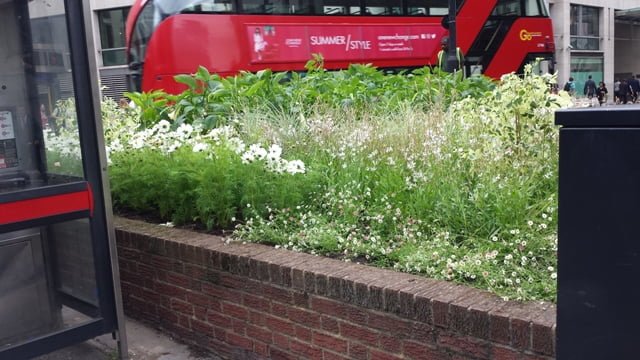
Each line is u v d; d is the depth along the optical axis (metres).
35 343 3.68
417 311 2.92
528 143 4.14
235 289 3.89
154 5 11.63
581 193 1.78
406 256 3.51
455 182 4.10
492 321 2.65
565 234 1.82
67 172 3.93
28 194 3.55
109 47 32.47
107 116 7.07
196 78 7.21
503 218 3.69
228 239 4.20
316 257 3.70
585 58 46.94
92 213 3.87
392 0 14.34
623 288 1.72
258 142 5.45
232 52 11.91
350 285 3.20
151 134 5.56
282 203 4.47
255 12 12.27
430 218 3.98
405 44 14.44
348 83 7.59
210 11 11.78
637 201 1.68
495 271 3.16
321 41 13.11
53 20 3.80
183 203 4.85
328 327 3.36
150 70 11.51
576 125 1.77
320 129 5.50
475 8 15.55
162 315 4.55
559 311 1.85
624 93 31.08
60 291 4.02
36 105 3.93
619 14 50.16
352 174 4.64
